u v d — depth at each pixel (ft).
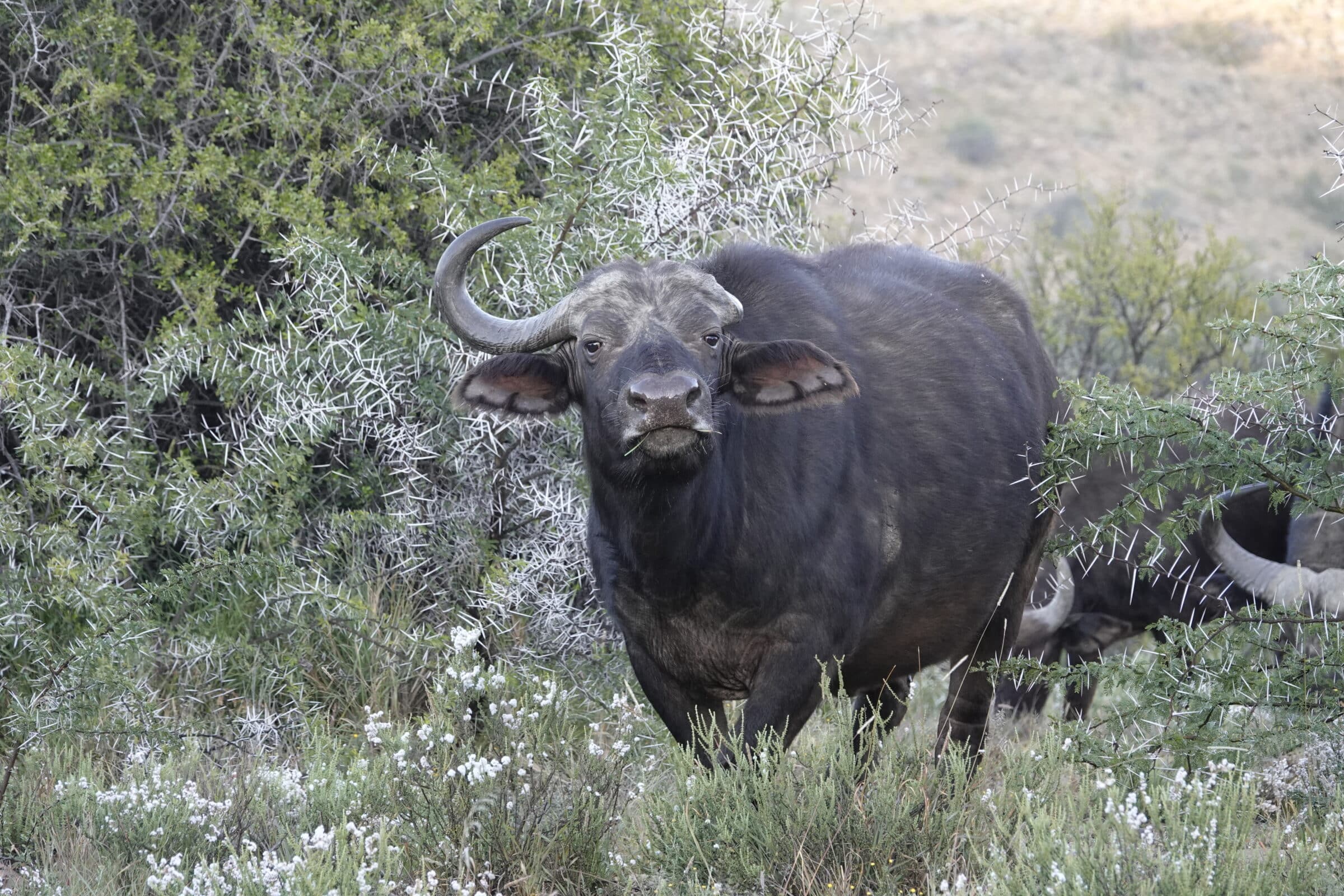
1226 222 351.87
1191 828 44.19
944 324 67.62
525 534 80.38
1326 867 44.19
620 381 50.78
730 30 93.61
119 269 81.20
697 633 56.65
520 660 76.13
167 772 57.16
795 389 53.62
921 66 483.92
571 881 51.11
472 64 87.81
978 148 403.95
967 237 96.22
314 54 82.02
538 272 75.10
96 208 81.15
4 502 70.44
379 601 78.13
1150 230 161.99
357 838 48.19
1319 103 438.81
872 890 47.50
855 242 76.79
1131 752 55.11
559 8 89.30
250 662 73.15
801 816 47.65
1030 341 74.13
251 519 75.25
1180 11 524.93
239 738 67.46
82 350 83.15
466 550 79.51
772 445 55.57
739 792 49.16
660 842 49.67
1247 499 88.99
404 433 77.46
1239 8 521.65
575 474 78.13
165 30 84.84
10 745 64.39
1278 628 60.18
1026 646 89.81
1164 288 151.53
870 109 89.92
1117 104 449.06
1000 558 66.85
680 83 89.56
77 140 78.64
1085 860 41.68
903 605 63.16
